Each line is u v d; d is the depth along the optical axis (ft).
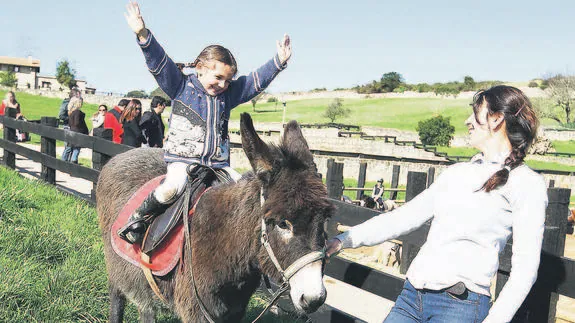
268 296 15.88
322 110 258.57
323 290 7.76
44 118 31.09
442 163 63.36
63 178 36.73
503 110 7.94
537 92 283.59
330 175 17.15
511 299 7.30
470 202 8.00
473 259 7.88
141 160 13.26
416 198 9.04
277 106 280.72
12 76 280.72
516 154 7.93
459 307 7.87
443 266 8.01
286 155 8.48
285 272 8.02
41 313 13.43
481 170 8.16
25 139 59.06
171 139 10.67
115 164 13.56
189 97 10.52
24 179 27.40
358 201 36.04
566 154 139.74
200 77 10.52
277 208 8.00
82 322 13.65
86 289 14.80
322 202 7.95
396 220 8.99
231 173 10.85
